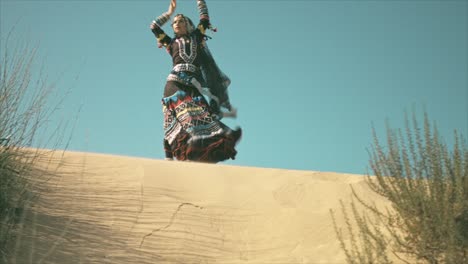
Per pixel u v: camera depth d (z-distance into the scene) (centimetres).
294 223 571
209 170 693
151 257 494
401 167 533
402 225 521
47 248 471
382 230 546
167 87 906
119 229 530
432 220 493
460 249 484
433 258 489
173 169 686
